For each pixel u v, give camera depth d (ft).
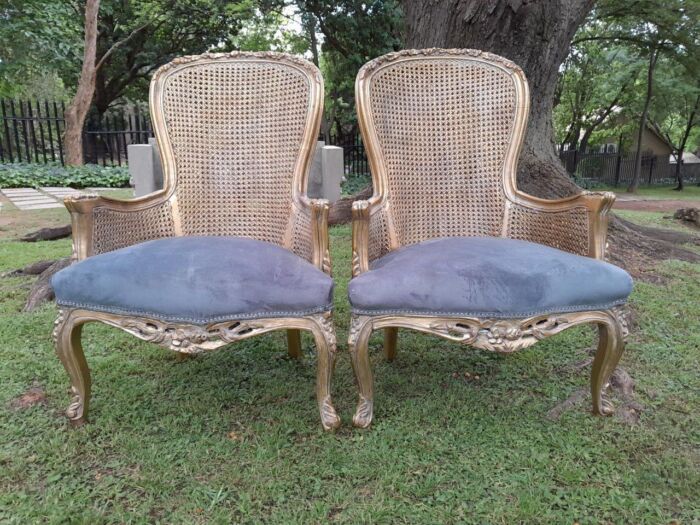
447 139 6.79
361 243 5.14
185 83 6.61
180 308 4.41
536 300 4.51
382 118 6.41
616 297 4.80
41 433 5.08
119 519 3.97
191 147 6.61
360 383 5.09
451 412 5.51
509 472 4.55
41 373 6.30
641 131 51.34
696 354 6.93
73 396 5.16
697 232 17.12
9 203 21.80
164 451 4.80
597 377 5.30
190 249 4.91
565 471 4.51
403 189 6.60
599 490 4.30
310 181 13.69
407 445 4.92
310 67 6.41
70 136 32.09
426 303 4.56
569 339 7.43
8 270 11.34
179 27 41.83
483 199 6.74
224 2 32.37
